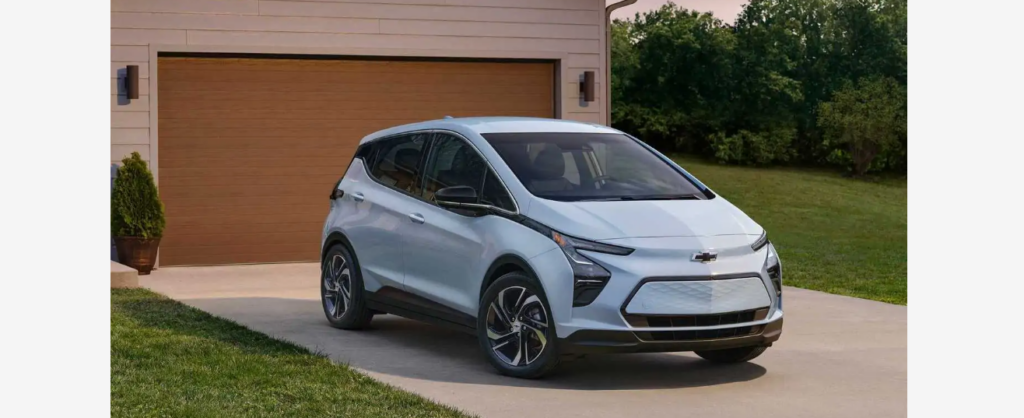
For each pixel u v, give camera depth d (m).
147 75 13.53
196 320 9.24
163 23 13.59
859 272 16.30
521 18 14.88
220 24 13.79
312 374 7.08
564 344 6.94
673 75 43.12
